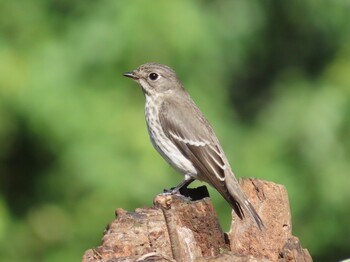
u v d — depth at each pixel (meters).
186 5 17.41
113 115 17.19
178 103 13.03
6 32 17.75
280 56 21.52
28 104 17.05
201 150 12.70
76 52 17.38
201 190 12.09
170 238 9.89
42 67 17.23
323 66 21.20
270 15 21.20
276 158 18.44
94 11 17.58
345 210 18.48
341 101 18.55
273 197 10.91
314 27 21.33
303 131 18.56
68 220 18.09
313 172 18.45
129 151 17.14
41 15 17.84
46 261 18.44
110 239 9.87
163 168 17.09
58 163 17.58
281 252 10.51
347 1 20.89
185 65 17.50
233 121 18.69
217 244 10.38
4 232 17.62
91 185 17.16
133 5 17.20
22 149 17.97
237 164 18.23
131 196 17.08
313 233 18.61
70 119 17.08
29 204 18.61
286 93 19.31
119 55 17.22
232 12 19.89
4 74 17.03
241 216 10.84
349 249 18.78
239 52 19.95
